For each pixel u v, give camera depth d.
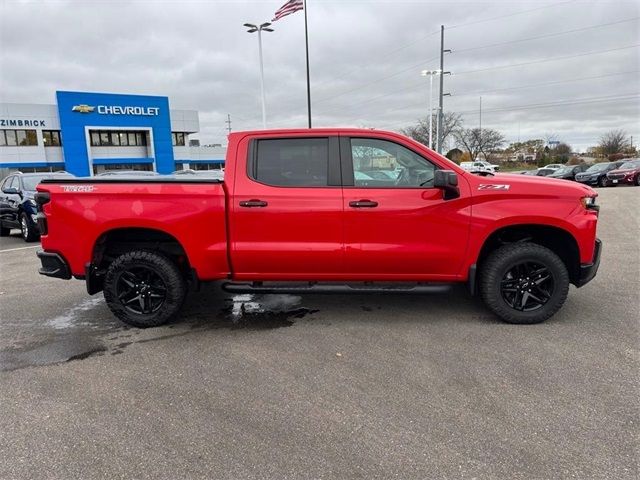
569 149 86.44
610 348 4.00
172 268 4.71
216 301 5.71
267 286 4.77
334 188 4.50
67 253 4.70
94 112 45.41
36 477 2.54
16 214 12.23
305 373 3.70
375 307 5.30
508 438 2.80
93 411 3.21
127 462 2.65
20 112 43.22
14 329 4.92
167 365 3.92
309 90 26.30
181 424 3.02
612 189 24.91
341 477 2.49
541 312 4.56
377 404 3.21
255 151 4.60
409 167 4.52
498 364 3.76
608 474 2.47
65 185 4.65
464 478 2.47
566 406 3.12
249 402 3.28
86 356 4.16
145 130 48.62
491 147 78.25
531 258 4.47
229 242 4.58
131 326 4.90
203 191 4.54
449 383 3.48
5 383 3.66
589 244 4.44
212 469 2.58
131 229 4.76
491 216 4.40
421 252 4.47
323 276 4.65
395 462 2.60
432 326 4.64
